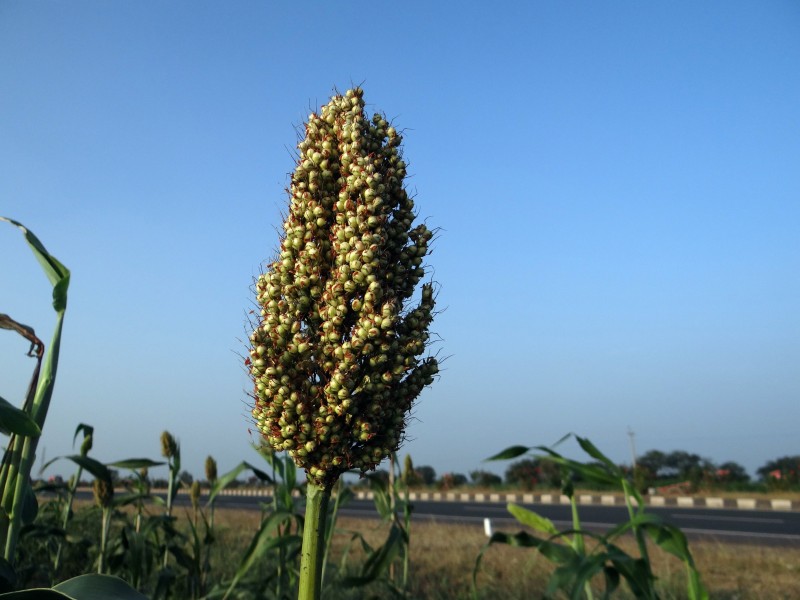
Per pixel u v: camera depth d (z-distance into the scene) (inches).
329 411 12.6
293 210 13.9
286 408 12.6
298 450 12.7
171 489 34.2
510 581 39.4
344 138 13.8
